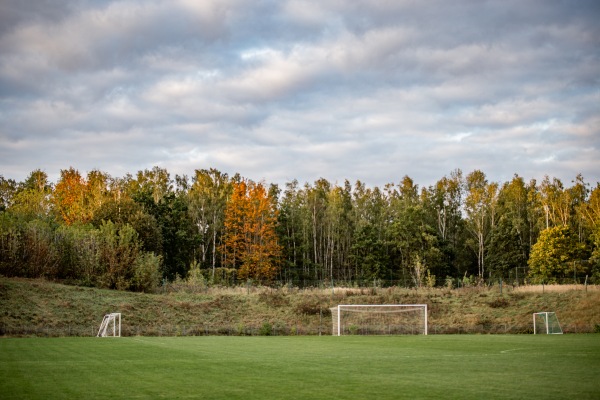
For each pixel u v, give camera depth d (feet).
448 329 195.31
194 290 241.14
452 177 424.05
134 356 97.25
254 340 147.74
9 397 55.42
